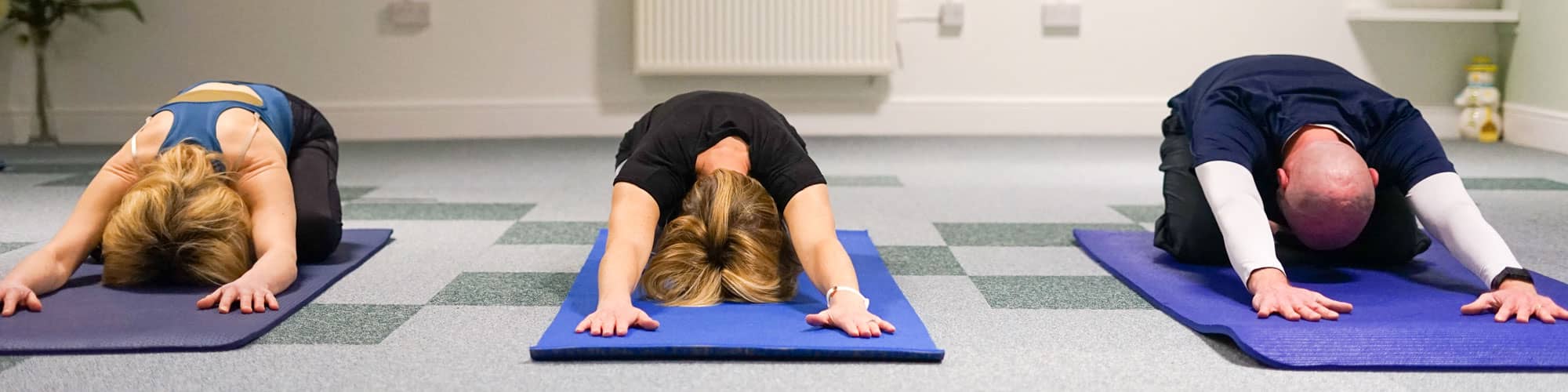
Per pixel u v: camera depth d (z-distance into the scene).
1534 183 3.67
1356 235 1.86
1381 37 5.45
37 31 5.05
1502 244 1.78
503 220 2.90
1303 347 1.55
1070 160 4.45
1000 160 4.45
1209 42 5.49
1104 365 1.54
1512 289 1.70
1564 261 2.34
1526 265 2.30
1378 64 5.47
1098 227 2.85
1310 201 1.81
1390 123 1.98
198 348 1.58
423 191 3.49
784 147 1.87
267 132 2.06
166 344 1.58
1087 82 5.53
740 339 1.55
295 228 2.00
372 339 1.67
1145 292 1.98
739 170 1.83
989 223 2.91
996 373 1.50
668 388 1.42
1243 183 1.88
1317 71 2.14
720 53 5.29
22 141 5.27
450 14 5.36
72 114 5.29
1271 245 1.80
